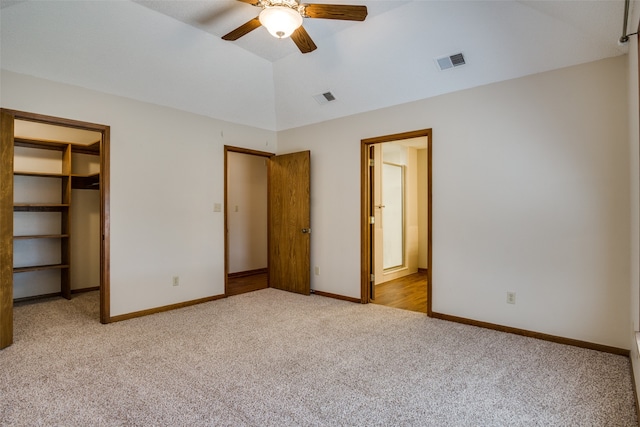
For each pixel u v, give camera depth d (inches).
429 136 140.3
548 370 93.0
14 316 142.1
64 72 120.6
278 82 167.9
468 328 127.0
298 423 69.9
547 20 100.4
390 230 232.7
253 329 126.0
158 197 148.3
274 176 195.5
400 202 240.7
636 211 85.2
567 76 110.0
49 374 90.3
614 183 102.9
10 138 108.8
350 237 166.4
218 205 170.7
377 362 98.3
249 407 75.5
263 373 91.4
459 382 86.7
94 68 124.4
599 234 105.3
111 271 134.4
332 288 173.9
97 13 108.7
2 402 77.0
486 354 103.6
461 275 133.0
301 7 92.7
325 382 86.7
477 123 128.4
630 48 89.9
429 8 110.9
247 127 184.4
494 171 124.8
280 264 192.2
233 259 234.8
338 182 171.0
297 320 136.8
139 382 86.2
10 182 108.8
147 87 140.1
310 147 183.3
